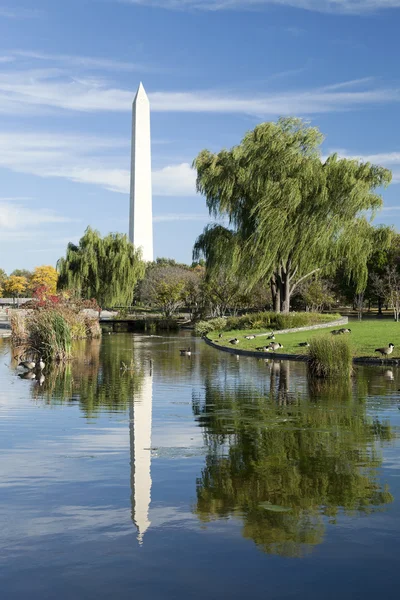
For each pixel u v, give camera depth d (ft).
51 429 34.53
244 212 142.61
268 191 133.80
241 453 28.78
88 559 16.99
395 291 183.93
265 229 132.98
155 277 282.56
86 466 26.40
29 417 38.32
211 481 24.13
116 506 21.22
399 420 37.24
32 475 24.98
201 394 49.06
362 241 143.95
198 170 146.72
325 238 135.44
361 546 17.78
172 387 53.62
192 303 261.85
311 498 22.02
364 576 15.96
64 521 19.80
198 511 20.70
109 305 219.20
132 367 71.72
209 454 28.58
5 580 15.79
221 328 152.97
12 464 26.68
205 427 35.14
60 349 79.61
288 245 136.15
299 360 82.94
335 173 135.33
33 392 50.01
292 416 38.88
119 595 15.02
